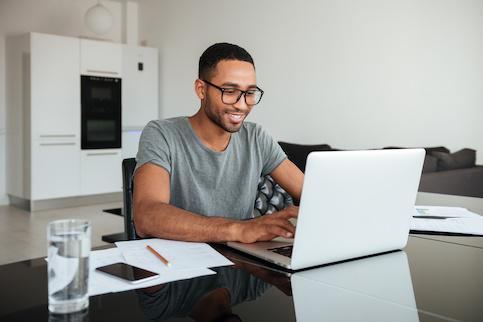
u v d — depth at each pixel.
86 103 5.75
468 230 1.37
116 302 0.75
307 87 5.00
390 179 1.04
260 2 5.38
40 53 5.34
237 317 0.71
